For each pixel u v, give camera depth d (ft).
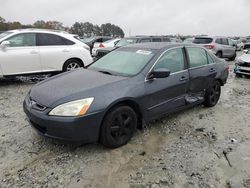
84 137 12.13
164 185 10.78
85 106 11.94
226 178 11.32
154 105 14.88
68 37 29.37
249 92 27.50
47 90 13.21
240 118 18.62
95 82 13.44
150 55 15.56
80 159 12.42
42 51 27.14
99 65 16.80
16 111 18.84
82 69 16.66
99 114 12.21
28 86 26.99
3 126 15.98
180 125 16.87
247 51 40.37
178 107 16.76
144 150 13.48
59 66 28.40
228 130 16.46
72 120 11.66
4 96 22.81
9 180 10.89
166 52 16.07
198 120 17.85
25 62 26.30
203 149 13.79
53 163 12.09
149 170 11.77
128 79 13.92
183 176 11.39
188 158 12.84
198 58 18.63
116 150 13.29
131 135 13.89
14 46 25.93
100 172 11.52
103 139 12.79
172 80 15.84
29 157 12.55
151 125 16.58
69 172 11.47
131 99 13.41
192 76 17.42
